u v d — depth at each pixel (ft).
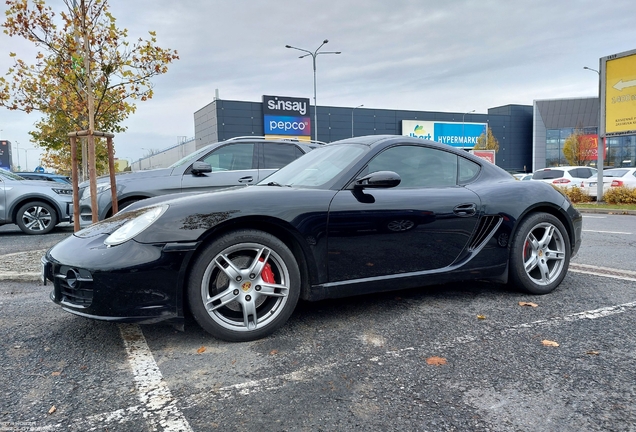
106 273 8.00
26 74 21.11
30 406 6.59
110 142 17.20
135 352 8.54
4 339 9.25
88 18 18.19
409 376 7.41
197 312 8.50
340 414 6.31
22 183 27.63
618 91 48.93
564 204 12.59
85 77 18.53
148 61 19.99
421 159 11.40
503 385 7.06
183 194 11.57
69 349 8.71
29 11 17.90
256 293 8.95
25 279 14.35
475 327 9.64
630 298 11.69
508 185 12.05
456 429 5.91
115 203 17.24
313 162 11.93
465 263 11.12
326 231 9.44
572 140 184.55
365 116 169.89
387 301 11.59
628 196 48.06
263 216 8.87
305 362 8.00
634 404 6.46
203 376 7.51
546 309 10.82
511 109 200.75
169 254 8.21
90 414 6.37
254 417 6.26
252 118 147.02
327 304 11.35
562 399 6.62
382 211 10.00
